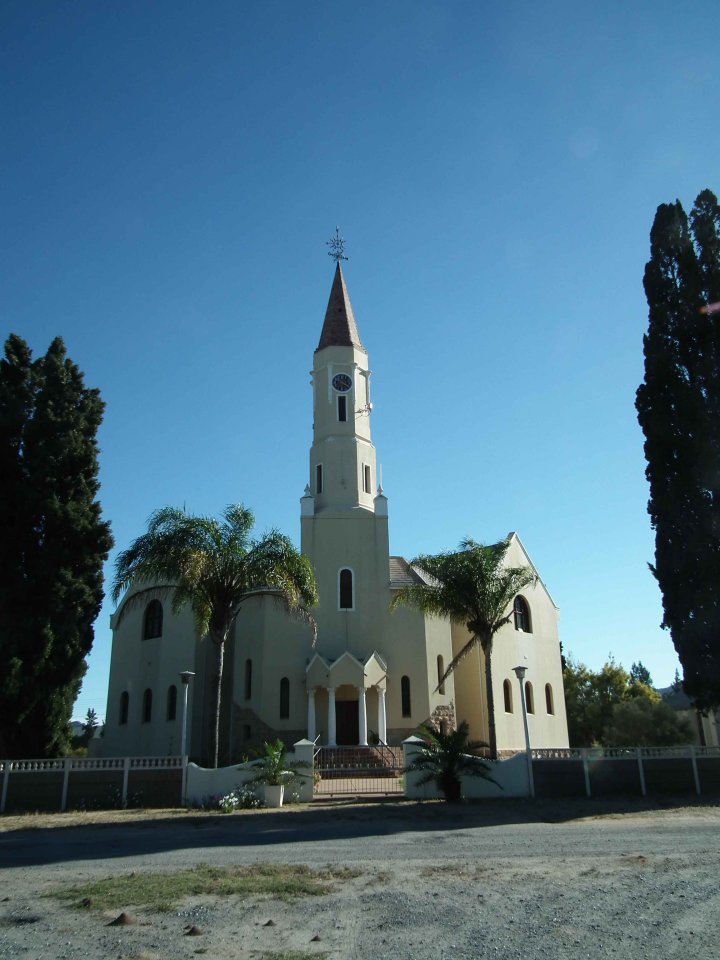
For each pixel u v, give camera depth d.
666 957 8.78
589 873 13.16
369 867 14.05
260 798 25.34
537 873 13.24
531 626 47.22
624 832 18.28
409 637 42.81
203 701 40.09
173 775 26.52
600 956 8.86
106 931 10.16
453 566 33.03
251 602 42.81
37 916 10.91
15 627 29.83
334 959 8.93
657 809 23.42
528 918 10.45
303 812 23.31
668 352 32.41
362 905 11.32
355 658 41.03
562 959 8.77
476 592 32.81
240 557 29.52
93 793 25.95
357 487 46.84
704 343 31.75
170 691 40.16
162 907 11.25
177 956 9.12
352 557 44.44
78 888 12.55
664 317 32.91
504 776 27.05
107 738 42.19
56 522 31.81
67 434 33.34
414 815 22.17
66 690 30.59
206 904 11.46
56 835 19.47
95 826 21.09
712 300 31.98
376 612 43.41
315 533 44.88
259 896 11.86
